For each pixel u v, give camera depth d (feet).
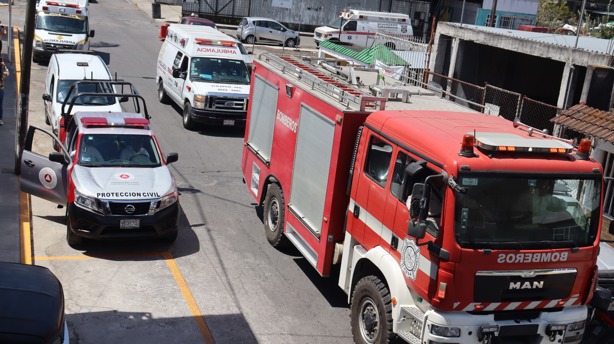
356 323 28.68
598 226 24.95
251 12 155.94
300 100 34.83
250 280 34.99
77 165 38.22
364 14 134.41
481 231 23.34
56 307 24.20
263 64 41.11
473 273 23.35
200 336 29.12
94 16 144.05
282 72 38.34
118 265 35.29
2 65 56.85
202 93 63.26
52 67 59.93
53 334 23.07
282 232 37.47
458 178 22.97
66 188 38.06
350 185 29.94
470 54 81.20
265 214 39.86
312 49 136.05
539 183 23.86
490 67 83.66
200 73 65.72
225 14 154.61
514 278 23.88
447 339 23.84
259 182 40.78
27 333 22.53
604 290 26.76
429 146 24.64
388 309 26.32
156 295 32.42
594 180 24.61
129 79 85.76
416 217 23.53
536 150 24.07
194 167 53.98
